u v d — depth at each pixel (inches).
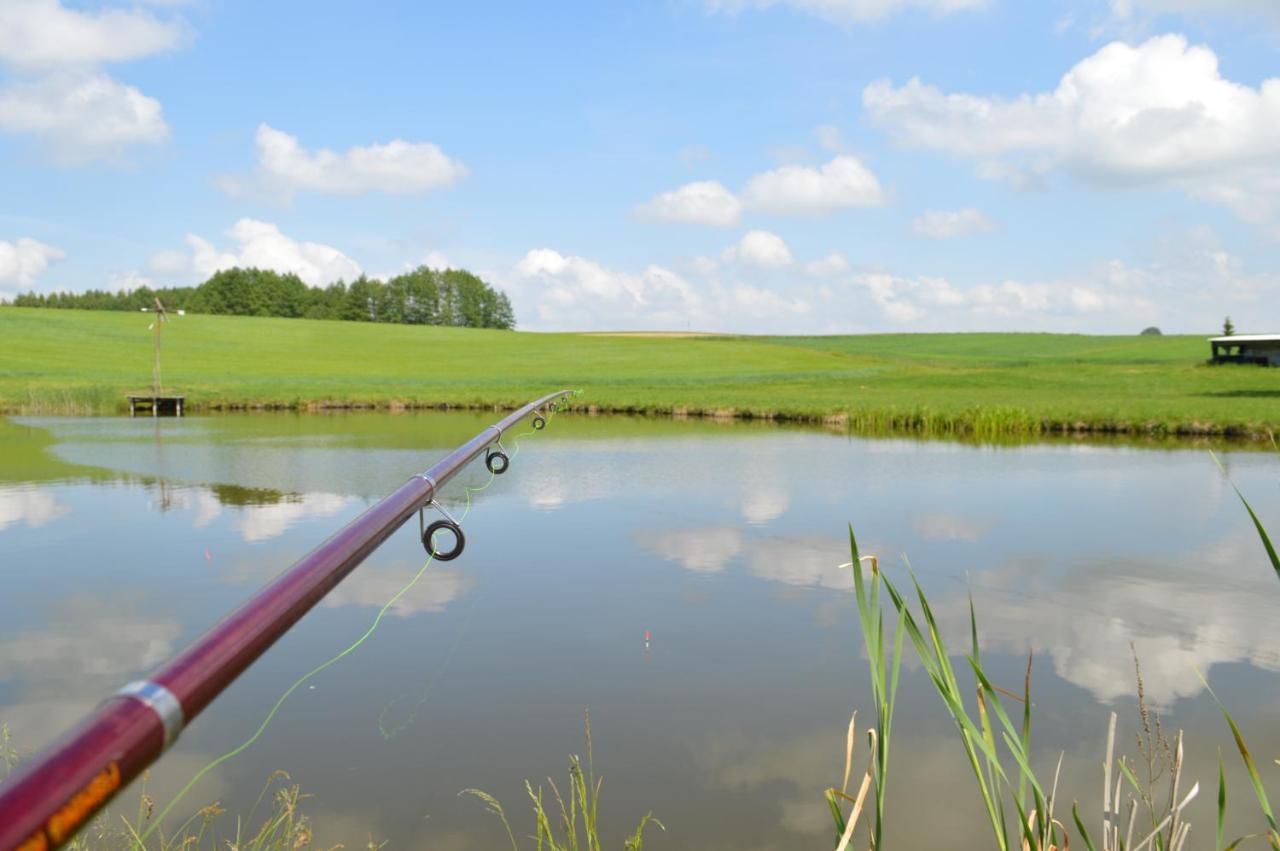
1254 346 2293.3
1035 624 258.2
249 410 1357.0
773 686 213.2
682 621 261.1
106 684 213.0
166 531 386.9
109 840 146.9
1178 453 680.4
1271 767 170.7
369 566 324.2
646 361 2741.1
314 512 433.7
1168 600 280.1
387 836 149.8
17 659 229.8
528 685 213.3
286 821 153.9
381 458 668.1
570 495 479.5
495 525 398.9
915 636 79.4
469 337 3329.2
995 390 1686.8
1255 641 242.5
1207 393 1529.3
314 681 216.2
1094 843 146.0
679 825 153.4
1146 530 380.8
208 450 724.7
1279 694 206.1
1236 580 301.7
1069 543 357.1
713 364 2679.6
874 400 1295.5
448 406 1386.6
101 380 1820.9
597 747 182.2
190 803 161.6
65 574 312.2
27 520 412.2
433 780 169.2
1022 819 81.6
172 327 2982.3
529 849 146.5
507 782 168.7
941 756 179.9
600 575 311.6
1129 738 185.8
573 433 900.0
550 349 3043.8
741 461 633.0
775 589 293.1
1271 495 466.6
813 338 4094.5
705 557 336.8
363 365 2518.5
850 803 160.4
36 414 1258.0
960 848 146.8
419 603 279.0
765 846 147.5
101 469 600.7
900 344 3745.1
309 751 181.0
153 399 1254.9
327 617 265.7
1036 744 183.9
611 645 240.8
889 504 447.8
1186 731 187.8
